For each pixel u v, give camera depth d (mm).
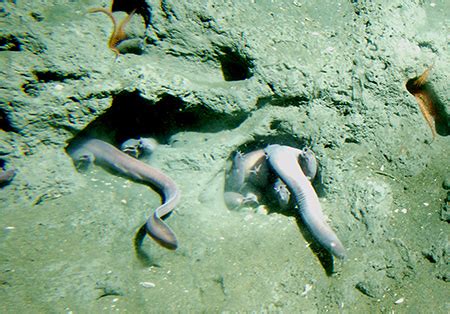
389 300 671
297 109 792
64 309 573
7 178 651
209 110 757
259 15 793
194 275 645
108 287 605
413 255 714
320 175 793
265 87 759
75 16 714
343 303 657
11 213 643
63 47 669
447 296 673
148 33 750
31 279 581
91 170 764
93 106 695
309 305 646
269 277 657
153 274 639
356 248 720
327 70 786
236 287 636
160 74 720
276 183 787
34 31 660
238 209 783
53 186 683
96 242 643
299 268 677
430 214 769
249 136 785
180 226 697
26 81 650
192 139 784
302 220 742
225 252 674
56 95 669
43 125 674
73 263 611
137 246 655
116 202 706
